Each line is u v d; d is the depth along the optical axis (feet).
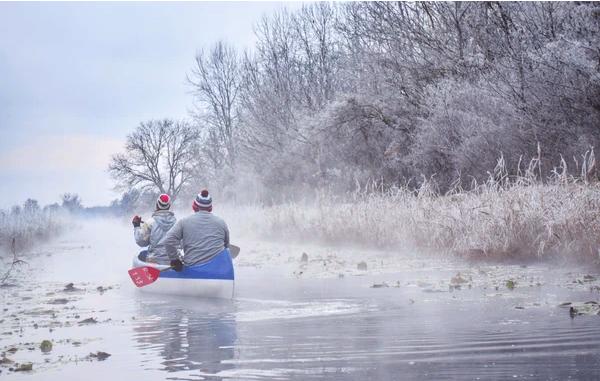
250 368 16.63
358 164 106.52
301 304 30.42
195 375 16.15
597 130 65.51
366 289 35.40
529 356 16.70
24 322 27.84
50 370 17.81
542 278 35.99
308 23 148.97
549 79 69.05
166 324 25.89
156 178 261.24
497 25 87.35
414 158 89.97
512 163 72.38
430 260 49.32
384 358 17.21
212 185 194.70
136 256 41.73
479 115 81.25
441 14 98.48
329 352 18.43
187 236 36.14
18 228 92.32
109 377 16.46
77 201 278.67
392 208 62.08
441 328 21.72
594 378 14.23
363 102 103.14
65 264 62.44
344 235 65.57
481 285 34.32
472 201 51.29
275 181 134.31
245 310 29.25
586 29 72.59
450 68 95.71
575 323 21.58
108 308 31.58
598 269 38.24
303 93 145.48
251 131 150.30
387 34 103.71
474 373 15.05
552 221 42.27
